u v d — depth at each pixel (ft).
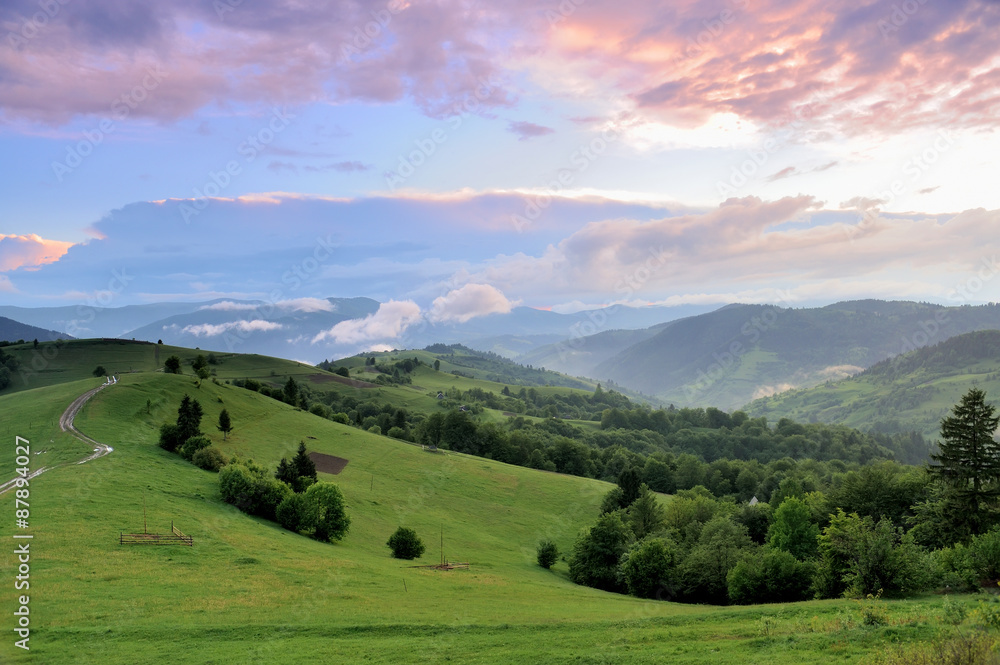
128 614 139.54
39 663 112.98
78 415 379.96
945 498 239.50
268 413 503.20
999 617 97.30
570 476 511.81
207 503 264.72
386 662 113.29
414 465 462.60
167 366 568.41
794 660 95.61
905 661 83.66
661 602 208.03
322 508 270.87
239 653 119.24
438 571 243.60
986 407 230.89
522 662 110.32
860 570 161.99
